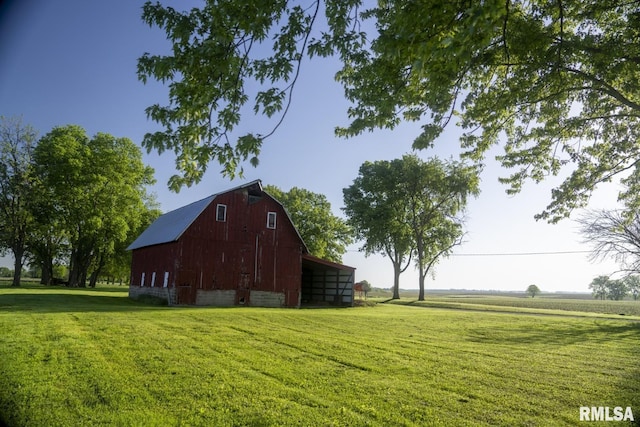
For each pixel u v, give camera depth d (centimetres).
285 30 701
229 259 2952
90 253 5647
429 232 5441
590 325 1998
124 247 5881
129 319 1619
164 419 570
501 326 1847
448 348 1161
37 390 677
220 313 2027
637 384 777
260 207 3138
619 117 1438
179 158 705
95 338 1145
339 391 707
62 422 557
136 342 1098
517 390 731
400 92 848
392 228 5234
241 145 662
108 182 5088
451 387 741
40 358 888
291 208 5762
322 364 905
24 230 4834
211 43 604
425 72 548
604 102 1373
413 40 529
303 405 636
